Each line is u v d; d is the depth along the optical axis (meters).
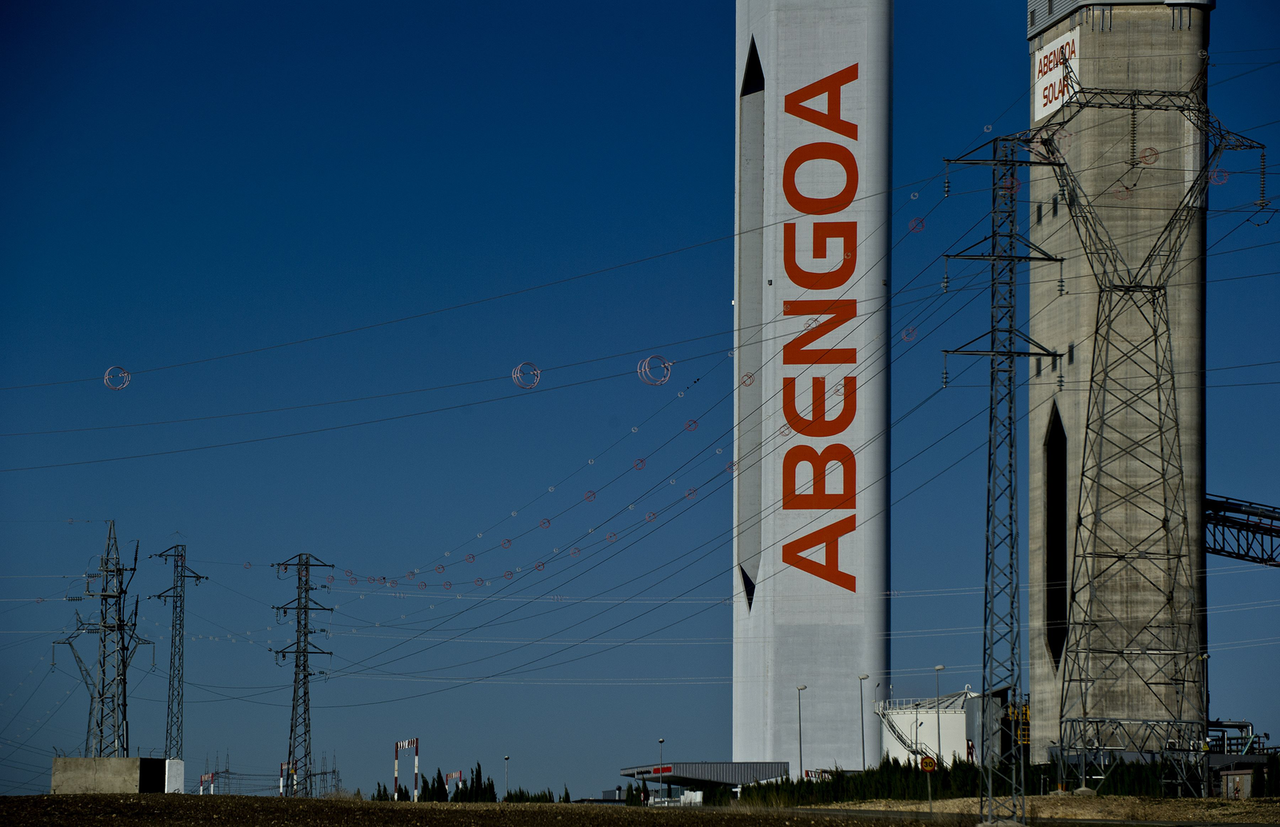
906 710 108.50
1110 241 110.12
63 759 63.03
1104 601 114.81
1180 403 117.88
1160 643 113.06
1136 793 78.94
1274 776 81.25
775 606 112.75
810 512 113.00
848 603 112.19
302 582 100.69
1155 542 112.31
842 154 114.88
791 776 110.06
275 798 60.09
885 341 113.88
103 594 94.25
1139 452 117.00
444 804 60.72
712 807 70.75
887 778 81.19
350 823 49.28
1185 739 94.88
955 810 67.94
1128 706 111.88
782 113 115.69
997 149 63.12
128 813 49.22
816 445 113.44
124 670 94.06
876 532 112.62
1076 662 100.12
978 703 78.19
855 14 115.44
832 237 114.50
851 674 111.69
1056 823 58.16
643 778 102.06
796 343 114.12
